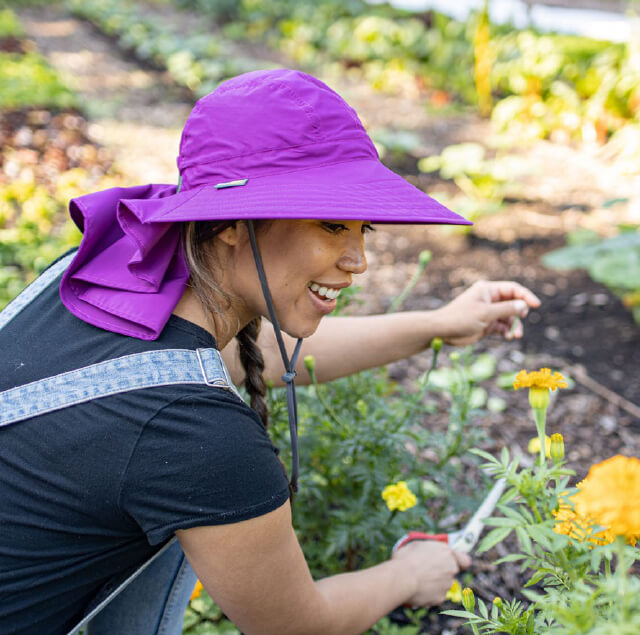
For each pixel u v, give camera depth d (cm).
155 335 98
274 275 104
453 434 191
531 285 357
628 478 73
